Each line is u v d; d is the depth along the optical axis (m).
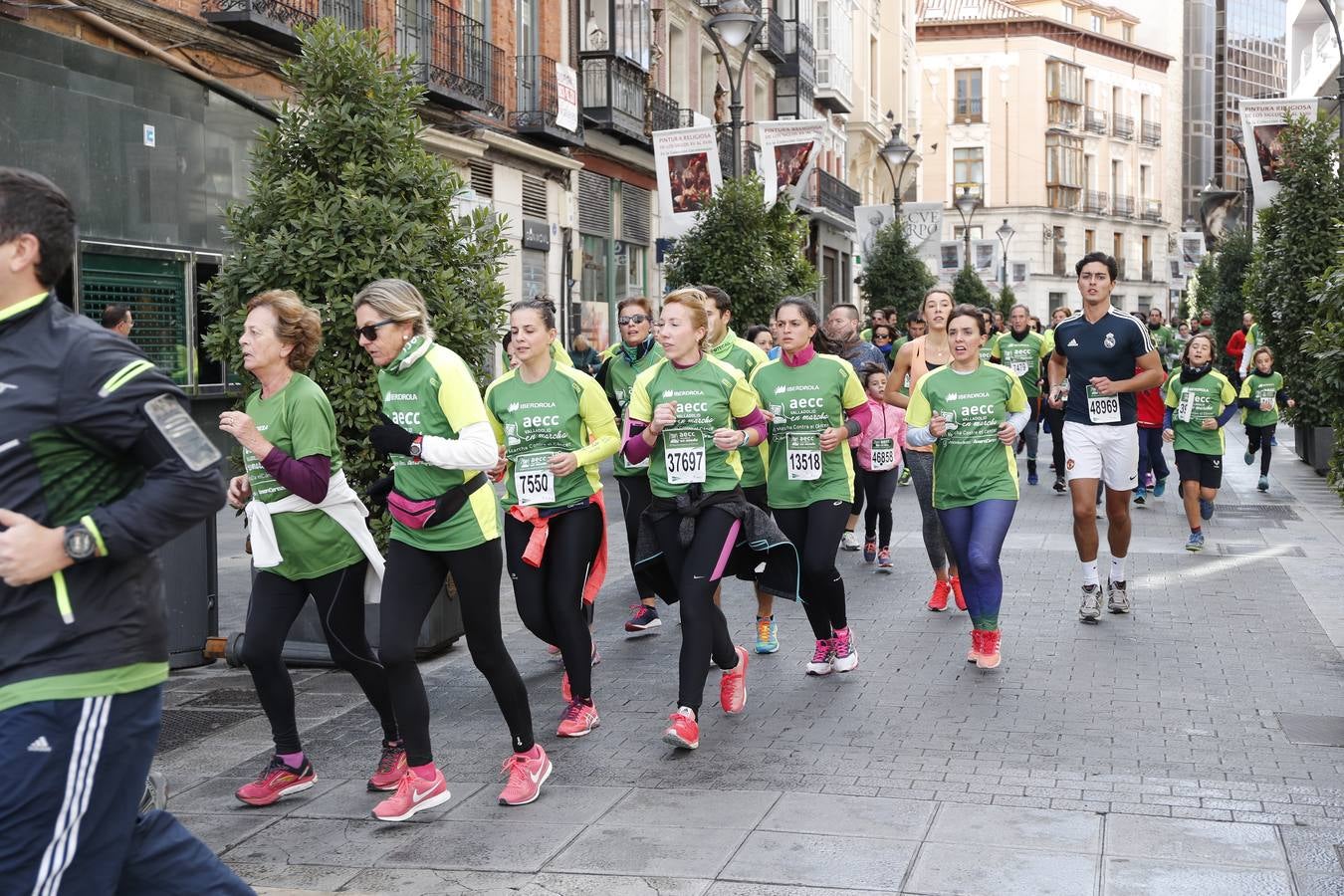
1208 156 99.00
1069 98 77.00
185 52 15.16
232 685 7.32
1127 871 4.40
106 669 2.90
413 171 7.55
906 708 6.57
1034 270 76.62
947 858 4.55
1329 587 9.68
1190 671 7.24
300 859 4.72
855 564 11.18
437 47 19.66
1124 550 8.82
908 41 60.22
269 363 5.16
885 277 34.00
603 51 24.95
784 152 19.91
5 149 12.58
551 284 23.83
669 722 6.40
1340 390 7.39
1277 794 5.16
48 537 2.79
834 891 4.29
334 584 5.30
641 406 6.28
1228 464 20.00
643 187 28.89
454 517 5.14
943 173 77.62
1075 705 6.57
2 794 2.79
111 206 14.10
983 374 7.30
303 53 7.63
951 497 7.45
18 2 12.61
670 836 4.83
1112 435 8.52
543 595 6.32
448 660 7.81
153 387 2.92
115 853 2.97
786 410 7.07
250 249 7.34
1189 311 62.78
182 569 7.66
